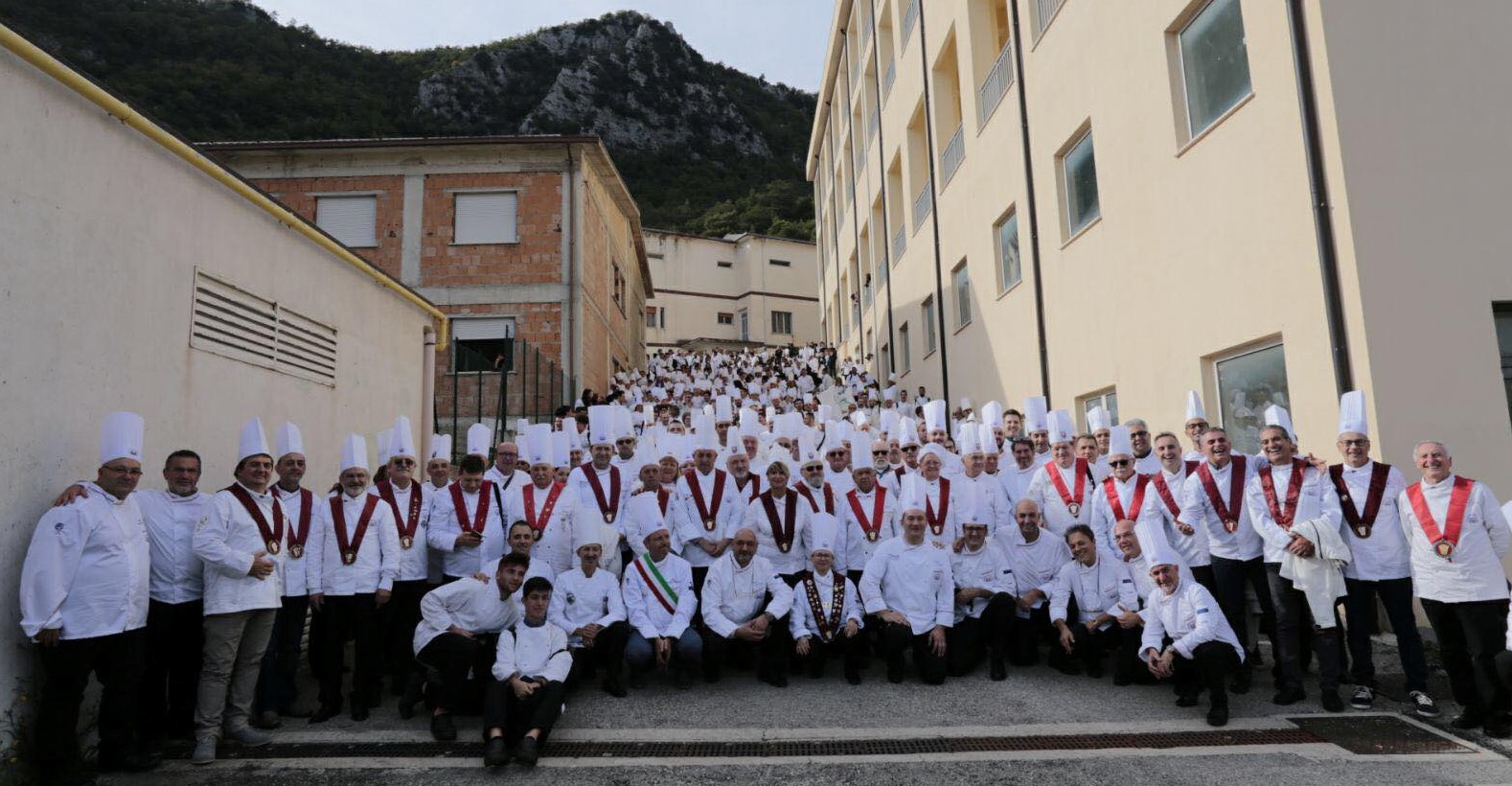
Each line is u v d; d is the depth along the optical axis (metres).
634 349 32.16
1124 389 9.91
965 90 15.49
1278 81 7.29
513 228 19.72
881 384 23.83
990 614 6.59
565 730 5.39
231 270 6.64
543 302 19.42
